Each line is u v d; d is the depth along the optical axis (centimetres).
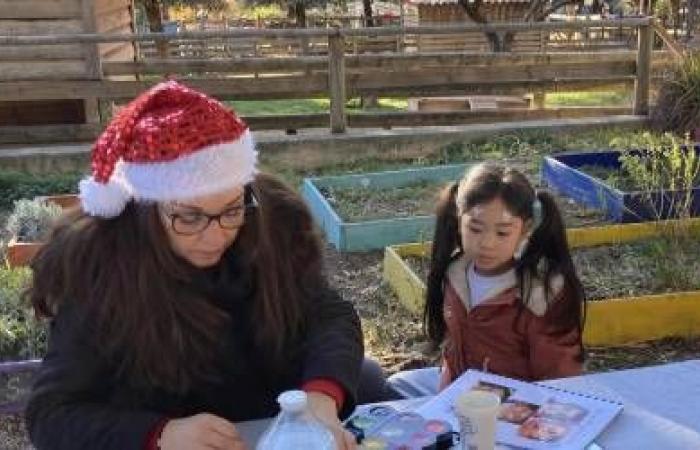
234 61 891
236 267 223
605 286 507
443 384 315
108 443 200
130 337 206
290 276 227
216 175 193
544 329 290
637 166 660
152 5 2255
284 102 1650
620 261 549
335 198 705
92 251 205
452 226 305
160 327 205
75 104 964
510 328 293
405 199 700
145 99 202
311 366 223
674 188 613
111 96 885
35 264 215
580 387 238
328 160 850
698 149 726
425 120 948
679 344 450
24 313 456
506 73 935
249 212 221
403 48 2027
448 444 209
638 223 590
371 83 912
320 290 241
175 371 212
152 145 191
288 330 229
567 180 693
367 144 852
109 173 198
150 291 203
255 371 231
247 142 205
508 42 1595
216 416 212
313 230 237
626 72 932
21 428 396
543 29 877
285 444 177
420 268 541
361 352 235
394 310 511
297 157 842
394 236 610
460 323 304
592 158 742
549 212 288
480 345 301
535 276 288
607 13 2961
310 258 235
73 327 209
